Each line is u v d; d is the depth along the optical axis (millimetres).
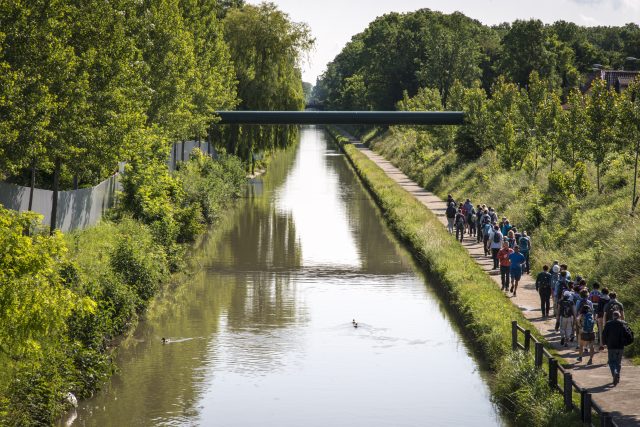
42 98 29797
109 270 32969
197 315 35188
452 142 92375
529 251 38938
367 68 188000
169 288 40156
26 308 18969
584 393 19438
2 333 19125
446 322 34062
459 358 29391
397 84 163875
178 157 69688
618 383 22984
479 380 27109
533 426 21172
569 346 26875
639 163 48406
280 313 35562
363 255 49281
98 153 36312
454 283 37219
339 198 77375
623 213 40156
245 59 84438
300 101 86812
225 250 50500
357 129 193000
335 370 28188
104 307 30391
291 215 65562
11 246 18906
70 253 33094
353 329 33062
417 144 98000
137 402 25016
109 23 37719
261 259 47781
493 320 30094
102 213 46000
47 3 31188
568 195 48219
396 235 56469
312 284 41250
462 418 23906
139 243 38688
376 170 96562
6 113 28766
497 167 69438
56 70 31453
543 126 63406
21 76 28766
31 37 30109
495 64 160250
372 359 29375
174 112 54062
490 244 40844
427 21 175000
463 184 71375
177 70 53656
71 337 25922
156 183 48094
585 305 25000
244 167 84438
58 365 23641
